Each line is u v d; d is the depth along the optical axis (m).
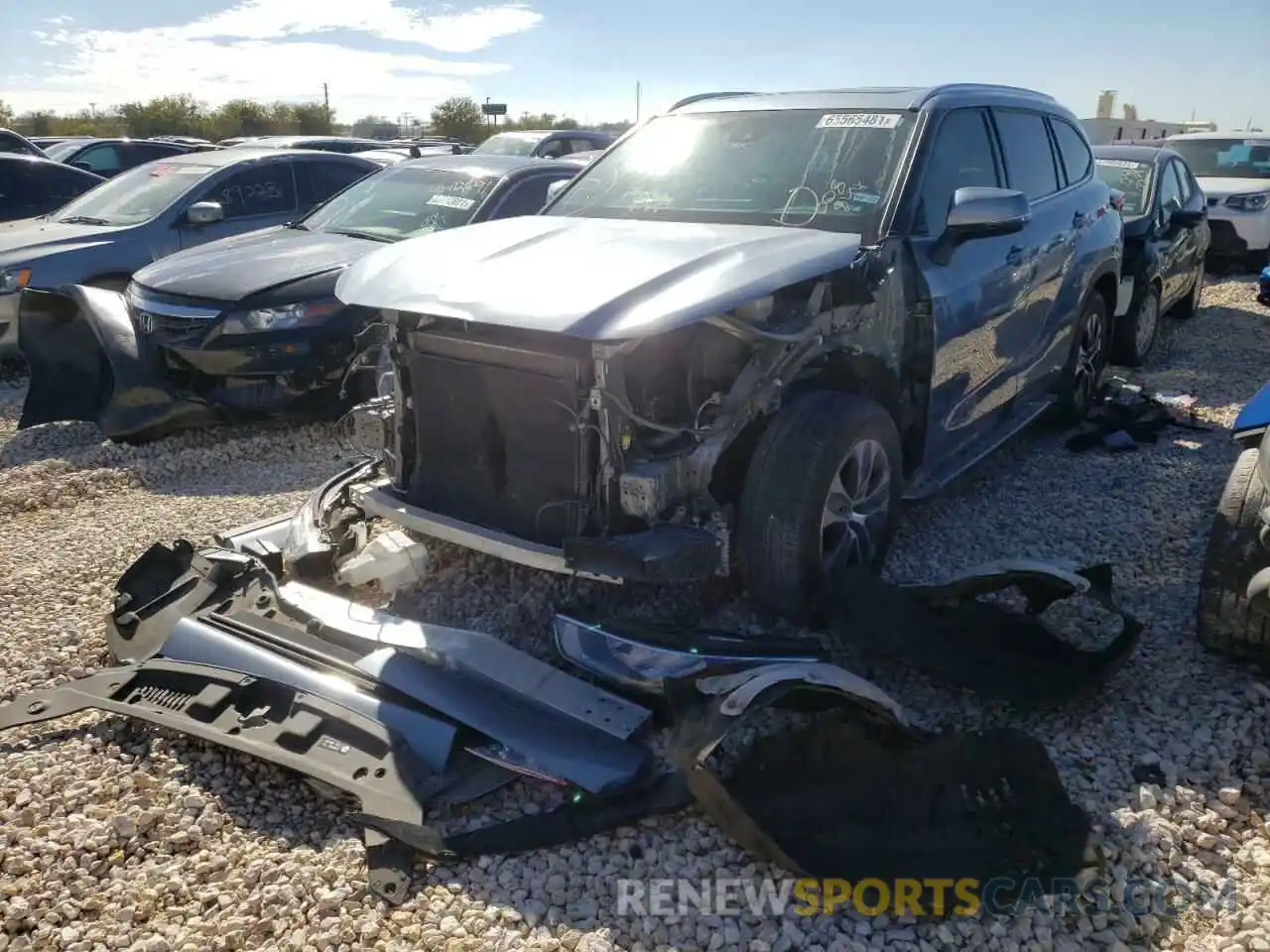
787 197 4.45
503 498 3.66
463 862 2.70
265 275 6.44
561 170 7.82
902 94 4.81
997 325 4.88
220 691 3.21
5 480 5.94
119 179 9.55
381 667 3.24
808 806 2.71
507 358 3.50
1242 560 3.43
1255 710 3.33
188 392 6.42
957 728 3.27
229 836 2.84
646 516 3.34
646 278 3.31
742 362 3.68
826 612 3.57
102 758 3.18
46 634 3.97
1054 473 5.73
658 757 3.06
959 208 4.23
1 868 2.71
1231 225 12.84
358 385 6.46
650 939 2.45
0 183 10.75
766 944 2.42
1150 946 2.43
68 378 6.84
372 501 3.95
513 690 3.15
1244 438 3.77
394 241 7.17
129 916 2.55
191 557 4.06
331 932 2.46
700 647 3.21
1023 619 3.60
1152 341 8.62
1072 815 2.71
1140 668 3.61
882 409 3.91
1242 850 2.76
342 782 2.87
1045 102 5.96
